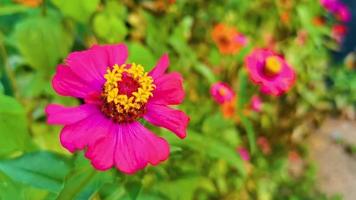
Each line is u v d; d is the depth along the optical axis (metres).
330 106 1.22
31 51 0.38
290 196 0.93
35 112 0.41
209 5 0.85
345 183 1.05
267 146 0.92
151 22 0.62
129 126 0.28
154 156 0.27
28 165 0.28
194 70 0.65
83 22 0.37
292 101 1.01
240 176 0.73
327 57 1.16
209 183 0.57
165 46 0.60
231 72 0.73
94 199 0.29
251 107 0.63
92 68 0.28
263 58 0.42
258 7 0.93
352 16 1.42
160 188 0.35
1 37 0.41
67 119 0.27
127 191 0.28
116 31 0.40
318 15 1.00
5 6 0.39
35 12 0.43
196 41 0.82
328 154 1.12
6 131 0.29
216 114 0.54
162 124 0.28
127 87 0.28
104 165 0.26
